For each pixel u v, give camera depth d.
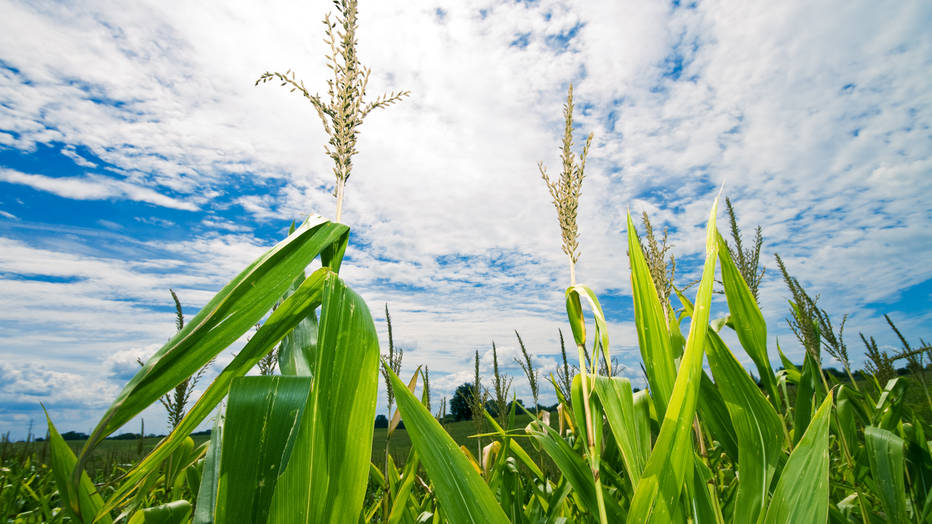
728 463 2.51
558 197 1.57
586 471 1.52
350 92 1.16
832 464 2.74
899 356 2.80
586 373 1.37
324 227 1.00
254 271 0.84
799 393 1.72
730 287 1.47
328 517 0.79
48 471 2.95
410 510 2.08
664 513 1.00
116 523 1.12
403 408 0.95
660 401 1.21
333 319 0.89
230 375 0.88
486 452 2.59
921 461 1.95
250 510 0.69
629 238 1.30
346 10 1.19
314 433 0.82
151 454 0.79
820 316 2.49
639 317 1.26
